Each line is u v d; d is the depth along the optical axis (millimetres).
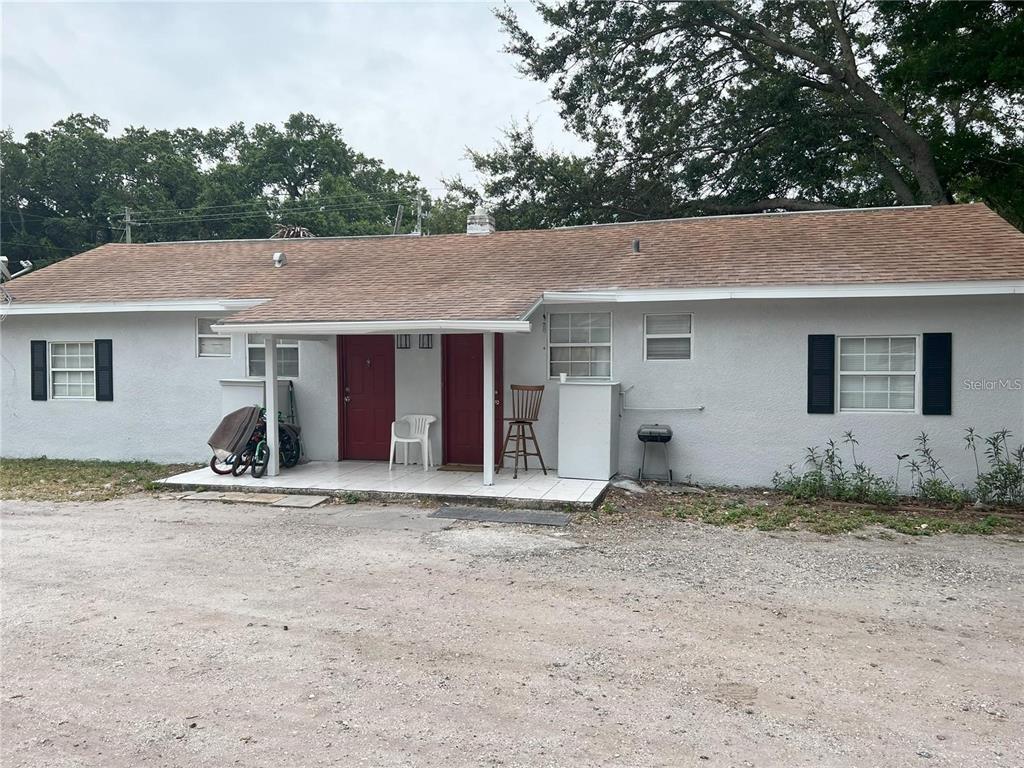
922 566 6621
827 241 10789
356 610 5449
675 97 23625
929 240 10234
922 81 17484
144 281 13195
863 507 9039
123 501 9609
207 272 13484
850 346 9828
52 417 13125
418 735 3656
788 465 10008
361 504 9297
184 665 4492
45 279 13805
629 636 4941
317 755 3473
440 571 6438
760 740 3600
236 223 43875
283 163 49469
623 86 23734
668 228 12727
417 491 9430
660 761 3410
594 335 10773
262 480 10305
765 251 10742
